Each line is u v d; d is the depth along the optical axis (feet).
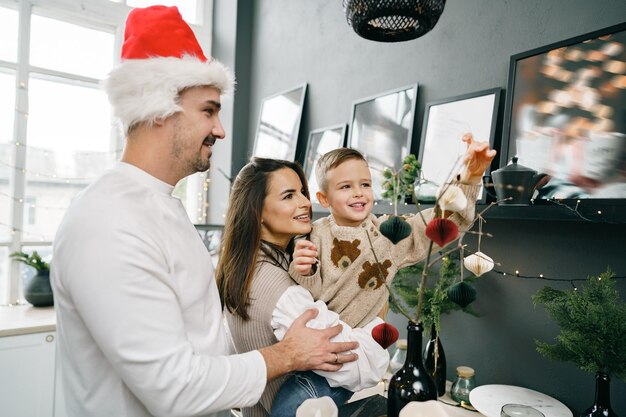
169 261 2.77
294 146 8.75
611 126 4.07
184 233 3.00
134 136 2.90
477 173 2.82
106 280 2.38
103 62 10.27
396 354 5.81
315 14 8.69
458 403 5.00
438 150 5.85
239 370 2.65
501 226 5.32
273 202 3.44
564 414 4.26
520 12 5.15
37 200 9.39
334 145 7.79
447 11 6.06
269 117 9.71
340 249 3.50
